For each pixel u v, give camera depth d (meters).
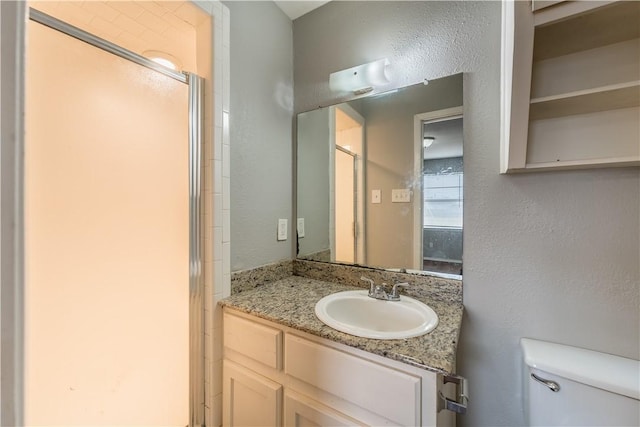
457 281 1.11
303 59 1.55
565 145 0.86
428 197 1.19
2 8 0.24
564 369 0.81
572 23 0.73
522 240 0.99
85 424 0.91
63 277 0.87
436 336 0.83
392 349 0.75
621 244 0.86
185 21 1.15
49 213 0.84
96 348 0.94
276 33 1.48
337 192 1.45
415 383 0.71
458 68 1.12
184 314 1.16
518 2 0.73
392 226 1.29
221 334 1.15
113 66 0.96
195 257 1.14
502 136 0.97
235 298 1.17
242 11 1.28
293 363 0.92
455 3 1.13
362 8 1.36
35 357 0.81
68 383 0.88
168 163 1.11
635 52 0.75
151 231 1.08
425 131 1.20
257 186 1.36
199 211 1.15
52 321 0.85
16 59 0.25
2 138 0.24
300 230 1.57
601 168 0.88
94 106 0.92
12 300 0.24
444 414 0.81
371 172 1.34
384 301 1.13
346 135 1.42
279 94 1.50
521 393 0.99
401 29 1.26
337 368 0.83
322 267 1.47
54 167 0.85
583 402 0.78
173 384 1.12
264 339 1.00
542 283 0.96
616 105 0.80
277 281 1.45
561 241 0.94
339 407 0.84
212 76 1.14
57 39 0.84
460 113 1.11
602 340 0.88
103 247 0.96
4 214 0.24
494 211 1.04
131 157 1.02
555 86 0.83
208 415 1.14
